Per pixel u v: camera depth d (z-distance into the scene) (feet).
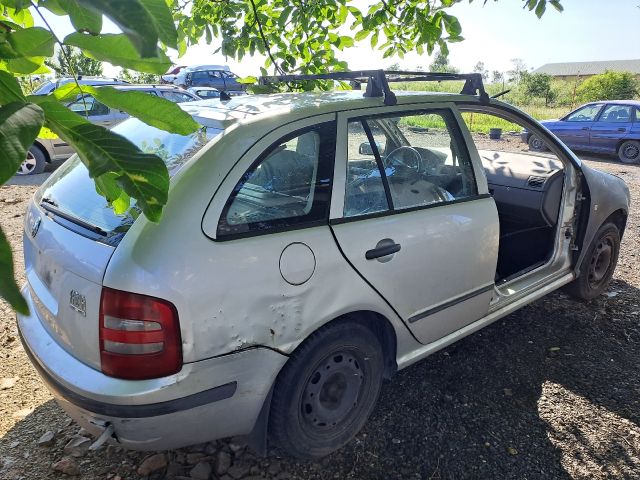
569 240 12.37
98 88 4.20
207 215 6.49
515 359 11.10
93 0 2.95
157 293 5.98
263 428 7.39
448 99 9.76
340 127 8.04
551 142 11.71
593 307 13.58
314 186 7.55
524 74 119.75
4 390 9.71
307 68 14.07
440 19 12.83
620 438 8.78
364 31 14.05
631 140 40.70
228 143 7.00
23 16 4.78
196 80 68.90
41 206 8.28
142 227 6.28
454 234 9.10
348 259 7.61
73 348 6.59
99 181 4.55
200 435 6.75
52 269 7.03
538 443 8.64
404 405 9.52
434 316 9.12
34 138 3.26
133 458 8.13
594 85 103.14
